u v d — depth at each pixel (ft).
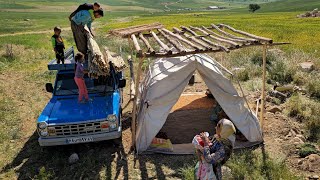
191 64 25.81
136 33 30.66
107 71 24.88
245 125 26.30
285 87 38.68
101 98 27.40
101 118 24.20
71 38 103.04
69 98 27.66
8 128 31.04
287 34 104.42
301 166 23.15
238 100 26.58
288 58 55.26
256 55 56.75
